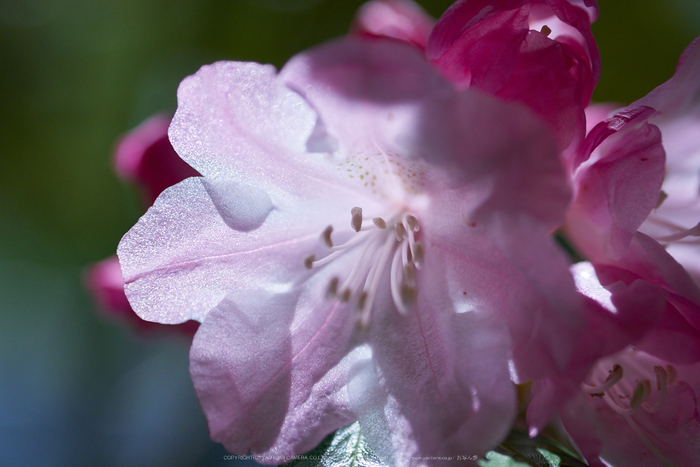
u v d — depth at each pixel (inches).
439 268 7.6
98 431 17.8
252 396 7.4
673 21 11.6
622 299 7.0
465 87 7.3
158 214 7.4
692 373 7.3
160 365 18.2
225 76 7.2
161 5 13.7
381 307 7.8
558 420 7.6
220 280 7.6
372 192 7.8
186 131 7.3
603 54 11.8
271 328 7.6
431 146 6.9
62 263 16.3
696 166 8.1
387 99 6.8
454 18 7.4
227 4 13.2
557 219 6.7
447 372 7.3
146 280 7.5
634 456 7.4
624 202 7.3
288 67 6.8
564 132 7.2
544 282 6.8
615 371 7.4
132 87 14.3
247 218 7.6
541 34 7.3
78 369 18.5
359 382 7.6
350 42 6.7
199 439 17.2
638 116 7.3
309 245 7.8
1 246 16.0
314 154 7.4
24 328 19.7
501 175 6.8
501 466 7.4
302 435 7.5
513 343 7.1
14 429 17.5
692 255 8.0
